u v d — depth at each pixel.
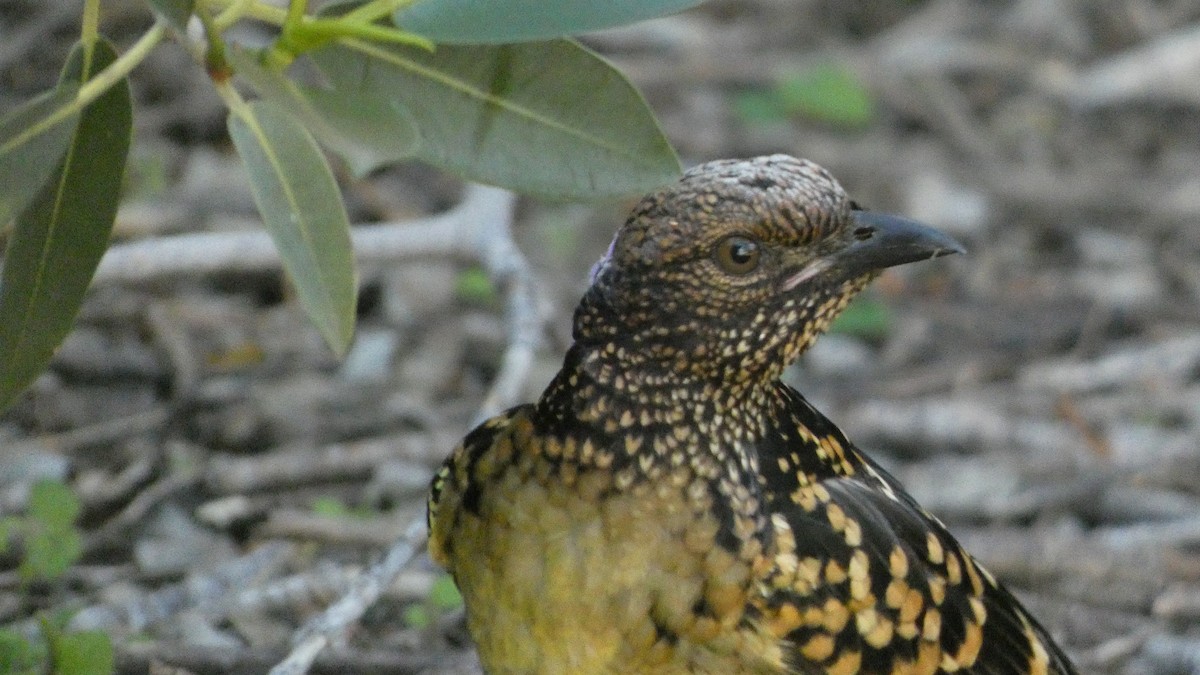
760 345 7.29
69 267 6.98
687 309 7.17
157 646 9.34
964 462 12.56
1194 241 16.31
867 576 7.52
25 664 8.69
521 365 11.49
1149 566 11.16
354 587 9.12
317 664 9.51
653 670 7.43
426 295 13.89
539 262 14.77
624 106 6.61
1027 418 13.25
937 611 7.77
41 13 15.52
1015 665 8.08
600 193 6.67
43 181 6.33
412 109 6.74
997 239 16.23
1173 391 13.64
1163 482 12.38
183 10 5.99
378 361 13.02
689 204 7.13
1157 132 18.02
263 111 6.23
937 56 18.34
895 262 7.38
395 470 11.50
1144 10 19.27
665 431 7.26
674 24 17.89
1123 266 15.86
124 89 6.73
